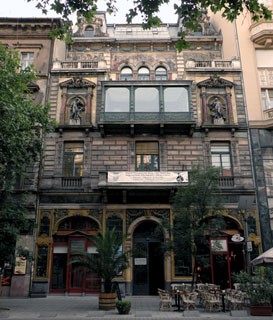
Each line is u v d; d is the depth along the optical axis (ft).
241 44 82.84
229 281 66.59
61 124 76.13
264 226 68.85
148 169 74.33
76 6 32.09
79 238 69.72
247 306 45.62
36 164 72.84
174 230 53.98
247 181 71.92
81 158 75.20
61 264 68.80
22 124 55.31
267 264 47.98
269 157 73.56
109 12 32.60
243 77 79.82
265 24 81.35
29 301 58.44
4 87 50.34
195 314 42.19
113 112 75.15
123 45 87.45
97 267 49.37
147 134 76.18
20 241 67.97
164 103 76.07
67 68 80.79
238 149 74.28
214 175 54.65
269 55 82.69
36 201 70.59
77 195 71.56
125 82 77.66
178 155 74.38
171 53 87.04
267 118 76.38
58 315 42.96
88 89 79.15
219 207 53.98
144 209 70.74
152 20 31.94
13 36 83.76
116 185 67.97
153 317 40.98
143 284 67.41
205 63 81.97
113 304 48.60
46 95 78.59
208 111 78.02
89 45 87.71
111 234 51.44
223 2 30.37
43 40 83.76
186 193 53.62
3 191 54.90
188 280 66.08
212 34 89.61
